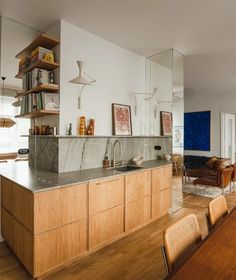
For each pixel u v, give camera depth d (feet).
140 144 12.35
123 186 8.65
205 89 20.62
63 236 6.70
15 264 6.98
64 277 6.37
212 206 5.19
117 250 7.81
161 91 12.32
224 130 22.45
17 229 7.01
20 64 9.53
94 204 7.54
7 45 10.28
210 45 10.78
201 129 23.65
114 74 10.74
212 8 7.66
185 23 8.71
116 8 7.73
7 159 13.07
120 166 10.87
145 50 11.48
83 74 8.95
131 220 9.06
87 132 9.29
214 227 4.69
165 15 8.14
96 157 9.96
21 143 12.91
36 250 6.11
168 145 12.49
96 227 7.64
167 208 11.34
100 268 6.80
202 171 17.52
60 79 8.52
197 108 23.99
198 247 3.71
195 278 2.90
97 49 9.90
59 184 6.68
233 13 7.95
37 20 8.52
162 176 10.91
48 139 9.14
